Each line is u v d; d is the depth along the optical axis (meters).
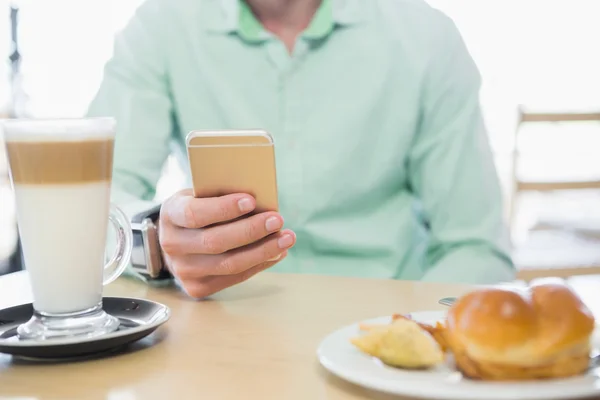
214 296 0.79
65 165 0.55
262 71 1.28
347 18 1.27
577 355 0.45
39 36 3.06
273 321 0.67
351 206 1.25
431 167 1.25
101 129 0.57
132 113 1.29
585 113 2.30
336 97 1.25
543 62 3.51
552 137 3.23
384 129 1.25
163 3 1.34
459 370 0.46
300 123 1.26
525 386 0.42
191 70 1.31
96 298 0.59
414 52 1.26
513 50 3.52
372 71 1.25
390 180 1.26
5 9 2.83
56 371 0.52
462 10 3.52
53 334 0.56
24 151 0.55
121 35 1.37
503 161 3.09
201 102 1.31
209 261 0.75
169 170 1.46
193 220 0.73
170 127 1.33
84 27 3.09
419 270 1.29
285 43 1.29
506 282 1.13
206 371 0.51
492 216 1.22
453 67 1.29
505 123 3.38
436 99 1.26
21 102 2.84
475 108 1.28
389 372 0.45
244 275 0.77
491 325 0.44
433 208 1.25
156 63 1.32
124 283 0.88
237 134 0.72
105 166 0.58
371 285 0.83
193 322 0.67
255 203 0.74
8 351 0.52
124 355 0.56
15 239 2.41
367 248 1.22
